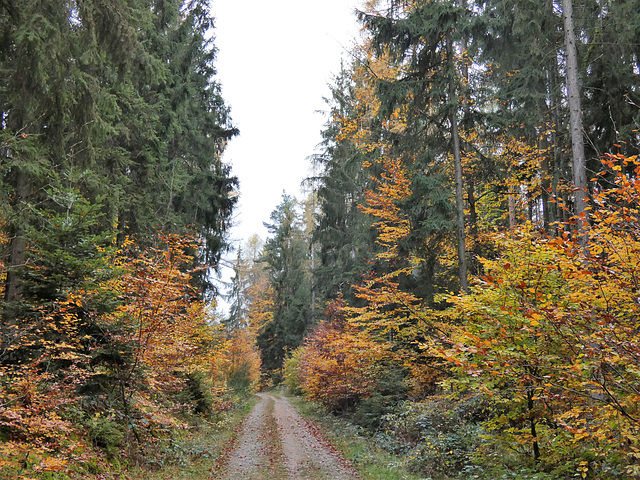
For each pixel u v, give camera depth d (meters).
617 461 5.12
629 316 5.01
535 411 6.30
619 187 4.79
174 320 9.97
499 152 16.59
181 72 18.77
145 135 14.45
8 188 8.33
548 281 5.71
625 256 4.54
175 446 9.54
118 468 6.93
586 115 12.33
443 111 13.29
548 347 5.47
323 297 28.14
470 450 8.61
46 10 7.31
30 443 5.48
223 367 27.05
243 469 9.41
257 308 47.09
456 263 16.48
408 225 15.56
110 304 8.13
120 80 9.92
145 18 9.47
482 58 16.02
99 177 10.77
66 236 7.81
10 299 8.65
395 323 13.22
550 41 12.66
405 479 8.12
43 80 7.42
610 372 4.66
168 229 16.41
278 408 24.02
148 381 8.73
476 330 6.08
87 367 7.41
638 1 10.86
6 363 6.82
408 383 14.50
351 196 24.38
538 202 18.17
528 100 14.00
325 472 9.21
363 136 15.96
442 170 14.16
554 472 6.07
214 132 21.81
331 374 17.02
